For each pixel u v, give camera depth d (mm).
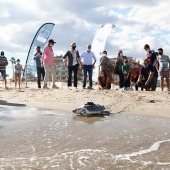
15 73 12727
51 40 10406
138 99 7461
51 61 10469
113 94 8453
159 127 4266
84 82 10547
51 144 3242
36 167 2434
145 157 2758
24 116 5117
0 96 8391
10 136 3596
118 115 5387
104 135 3725
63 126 4277
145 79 9789
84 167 2445
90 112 5223
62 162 2578
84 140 3449
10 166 2455
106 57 10469
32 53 14156
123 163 2562
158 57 9859
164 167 2461
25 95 8508
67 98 7820
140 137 3623
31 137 3555
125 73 10859
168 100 7297
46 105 6637
